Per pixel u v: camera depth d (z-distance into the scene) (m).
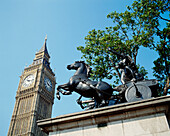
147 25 13.21
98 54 14.48
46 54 110.00
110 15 14.62
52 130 5.32
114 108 4.96
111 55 14.10
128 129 4.70
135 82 6.22
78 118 5.13
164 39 12.93
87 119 5.11
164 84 13.27
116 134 4.70
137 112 4.84
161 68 13.08
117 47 13.50
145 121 4.71
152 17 13.24
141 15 13.54
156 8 13.32
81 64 7.63
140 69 14.88
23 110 81.06
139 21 13.77
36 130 76.62
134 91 5.95
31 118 76.44
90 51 14.60
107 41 13.96
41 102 85.44
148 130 4.55
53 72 106.00
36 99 81.94
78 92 7.02
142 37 12.98
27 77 92.62
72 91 7.17
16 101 85.25
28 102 83.00
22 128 75.31
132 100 5.76
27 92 86.12
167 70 12.74
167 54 12.70
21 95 86.38
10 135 73.69
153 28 13.23
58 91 7.26
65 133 5.14
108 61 14.45
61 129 5.25
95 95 6.75
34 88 86.38
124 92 6.38
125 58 7.46
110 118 4.96
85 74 7.32
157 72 13.45
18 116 79.81
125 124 4.80
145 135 4.49
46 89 92.12
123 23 14.47
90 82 6.76
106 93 6.53
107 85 6.66
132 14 13.93
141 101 4.86
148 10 13.20
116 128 4.79
